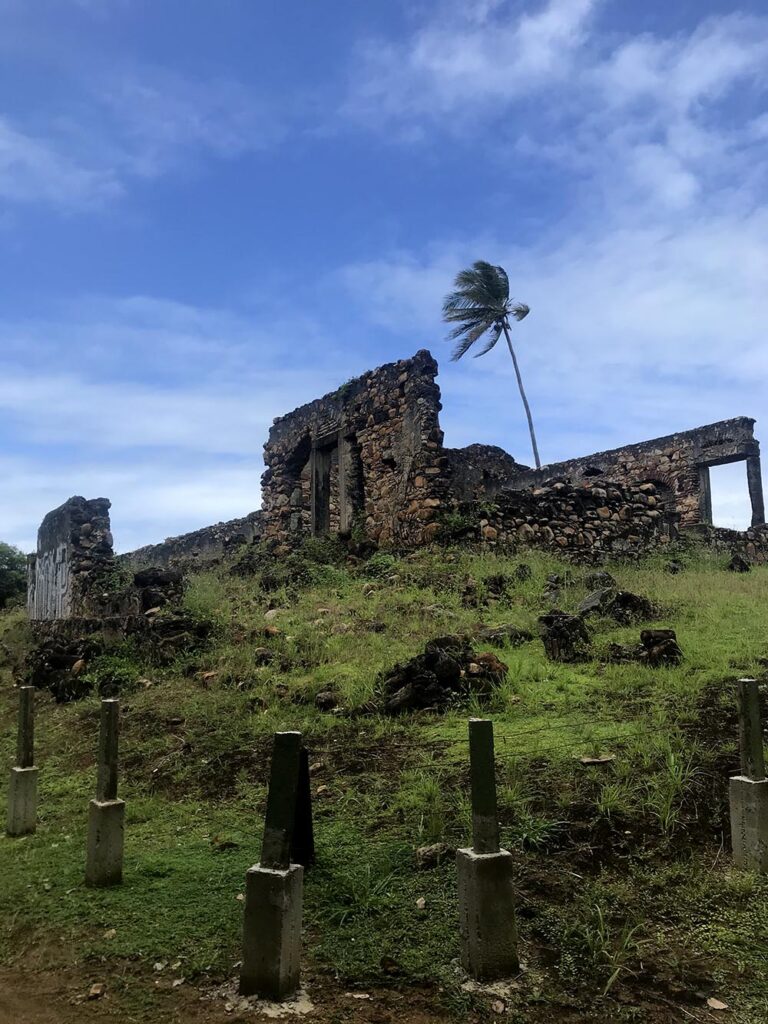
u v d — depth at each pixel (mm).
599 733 5352
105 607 12500
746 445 21297
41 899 4020
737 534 18094
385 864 3893
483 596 10039
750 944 3150
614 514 15133
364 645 8297
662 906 3449
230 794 5344
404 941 3271
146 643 9594
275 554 16328
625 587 11273
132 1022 2916
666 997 2867
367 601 10383
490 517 13047
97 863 4078
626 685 6461
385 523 14609
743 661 6895
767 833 3707
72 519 14891
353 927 3410
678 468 22797
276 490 18438
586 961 3084
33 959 3488
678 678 6438
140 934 3545
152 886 4027
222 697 7441
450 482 14000
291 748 3127
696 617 9039
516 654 7633
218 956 3293
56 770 6555
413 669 6621
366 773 5191
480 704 6324
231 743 6211
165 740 6609
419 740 5676
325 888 3732
